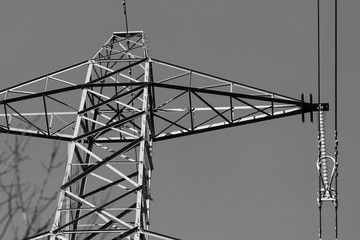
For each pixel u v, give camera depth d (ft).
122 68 85.76
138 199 67.41
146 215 73.77
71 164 72.23
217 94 85.51
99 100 87.30
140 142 73.82
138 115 77.51
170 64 90.48
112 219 66.23
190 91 84.94
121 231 64.49
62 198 67.51
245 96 85.66
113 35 98.37
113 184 70.95
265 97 85.46
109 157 71.82
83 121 81.15
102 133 84.28
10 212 28.89
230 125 88.17
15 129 86.17
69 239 67.26
